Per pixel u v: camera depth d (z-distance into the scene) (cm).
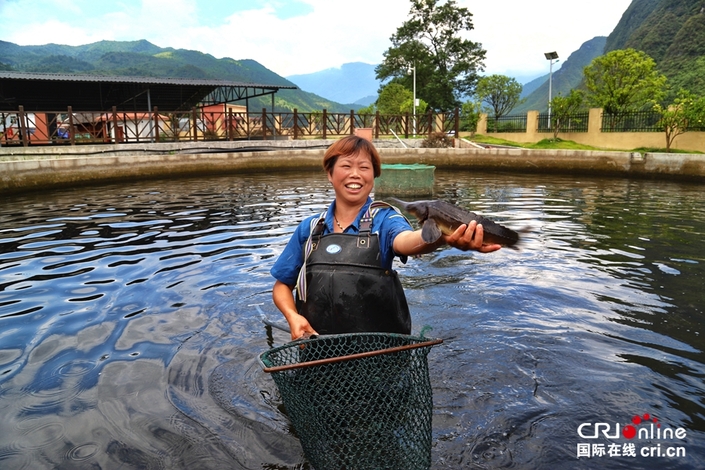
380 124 2695
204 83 2683
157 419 294
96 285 533
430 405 251
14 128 2059
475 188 1428
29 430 283
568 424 289
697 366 356
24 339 401
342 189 267
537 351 380
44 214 986
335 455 234
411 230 250
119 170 1625
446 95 5591
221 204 1103
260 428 287
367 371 243
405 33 5762
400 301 277
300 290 269
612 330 418
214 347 388
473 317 446
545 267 596
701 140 2494
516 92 4275
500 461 259
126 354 376
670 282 540
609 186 1495
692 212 995
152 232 797
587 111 3228
